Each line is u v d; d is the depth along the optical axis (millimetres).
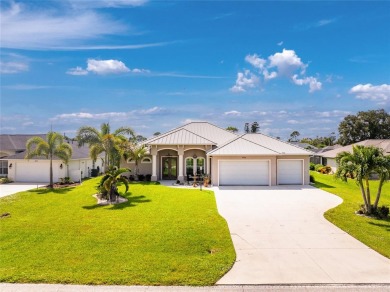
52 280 8688
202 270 9375
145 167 33469
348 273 9250
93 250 11070
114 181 20297
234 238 12469
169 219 15266
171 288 8375
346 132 72875
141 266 9641
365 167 16469
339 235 12922
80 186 28031
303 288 8391
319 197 21969
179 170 30578
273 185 27750
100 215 16438
